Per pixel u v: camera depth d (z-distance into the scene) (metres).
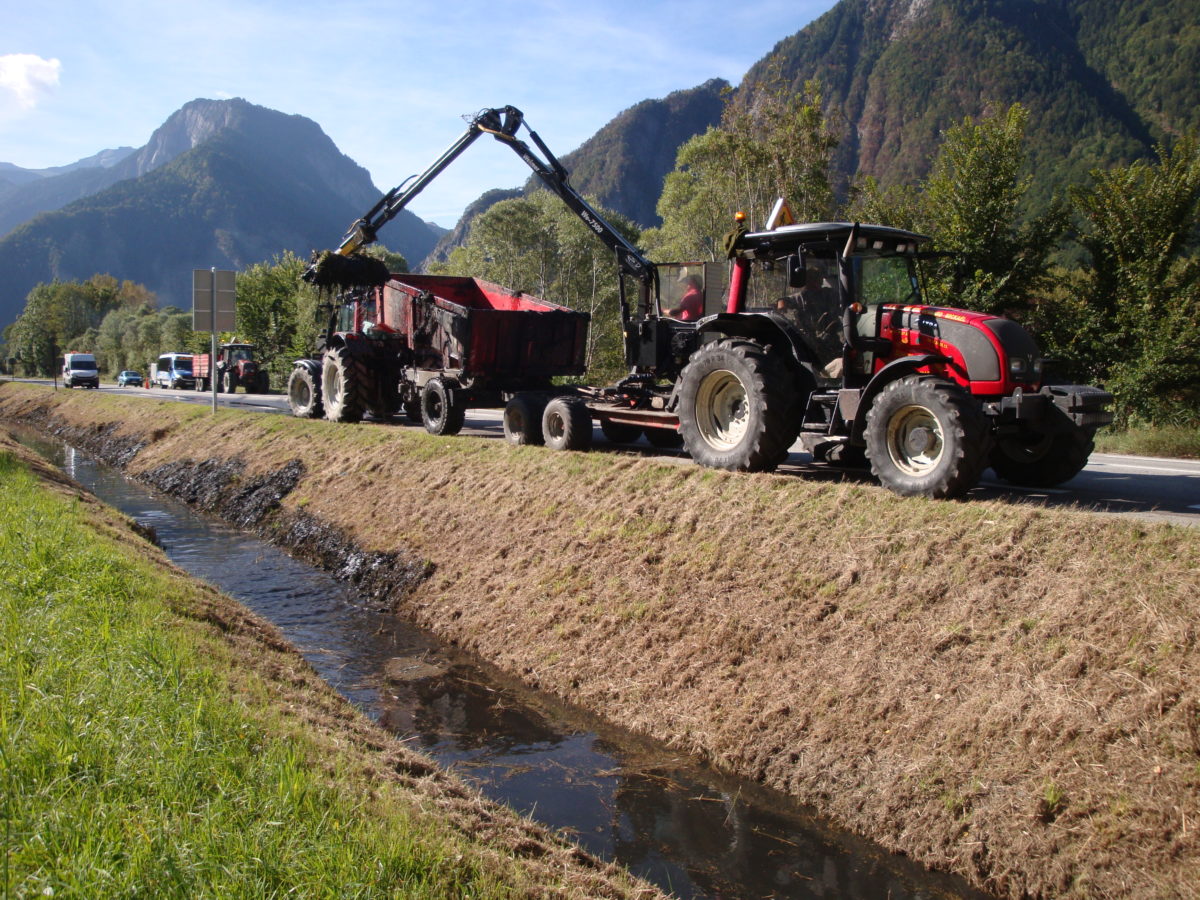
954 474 6.70
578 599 7.73
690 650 6.60
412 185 14.84
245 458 15.57
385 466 12.49
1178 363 16.44
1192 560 5.09
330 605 9.49
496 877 3.19
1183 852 3.93
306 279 15.34
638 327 10.95
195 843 2.75
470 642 8.14
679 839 4.91
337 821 3.16
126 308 109.31
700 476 8.37
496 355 13.00
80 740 3.36
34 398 34.47
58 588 5.69
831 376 8.20
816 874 4.58
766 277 8.89
